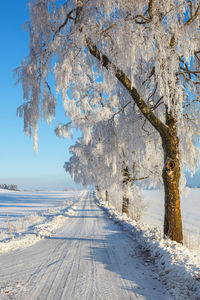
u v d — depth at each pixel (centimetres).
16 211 2747
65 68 560
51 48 568
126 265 498
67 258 575
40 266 512
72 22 568
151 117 643
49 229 1057
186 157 859
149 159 1228
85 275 442
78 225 1216
